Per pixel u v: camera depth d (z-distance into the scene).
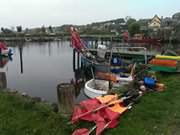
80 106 7.93
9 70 27.12
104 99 8.60
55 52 49.03
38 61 35.06
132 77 13.57
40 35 102.44
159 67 15.23
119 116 7.77
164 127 7.05
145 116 7.84
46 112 8.25
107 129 6.99
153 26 84.31
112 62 18.22
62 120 7.54
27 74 23.98
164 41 53.88
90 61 20.38
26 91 16.38
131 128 7.00
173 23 79.19
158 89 10.88
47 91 16.30
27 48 61.38
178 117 7.67
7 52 39.16
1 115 8.11
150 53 22.06
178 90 10.66
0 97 10.09
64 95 7.70
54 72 24.73
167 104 8.86
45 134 6.79
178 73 15.01
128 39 53.56
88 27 126.94
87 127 7.07
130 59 21.48
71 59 36.28
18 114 8.20
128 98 9.18
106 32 90.94
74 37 23.61
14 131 7.00
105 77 14.99
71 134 6.77
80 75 22.38
